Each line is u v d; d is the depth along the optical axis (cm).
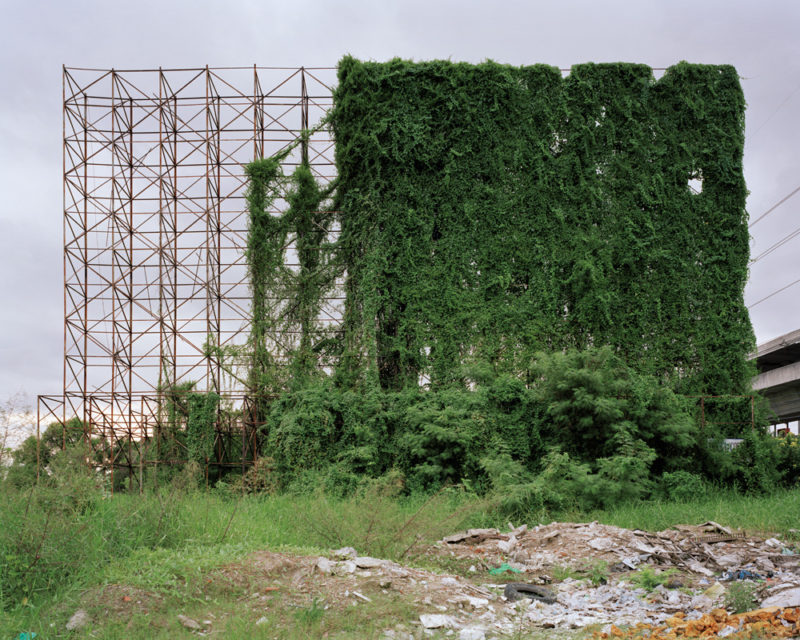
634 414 2302
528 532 1552
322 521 1320
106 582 909
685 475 2255
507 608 980
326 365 2934
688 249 2970
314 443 2517
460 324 2884
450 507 1748
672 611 953
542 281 2920
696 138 3052
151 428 2983
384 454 2566
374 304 2853
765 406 2897
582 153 3012
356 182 2988
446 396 2533
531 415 2553
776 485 2527
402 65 2992
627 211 2991
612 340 2881
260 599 904
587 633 860
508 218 2962
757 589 954
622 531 1422
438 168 2994
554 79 3053
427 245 2928
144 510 1202
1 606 830
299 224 3022
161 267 3059
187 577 911
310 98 3105
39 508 1063
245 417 2828
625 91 3059
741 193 3027
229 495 2195
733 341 2912
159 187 3128
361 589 947
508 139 3006
